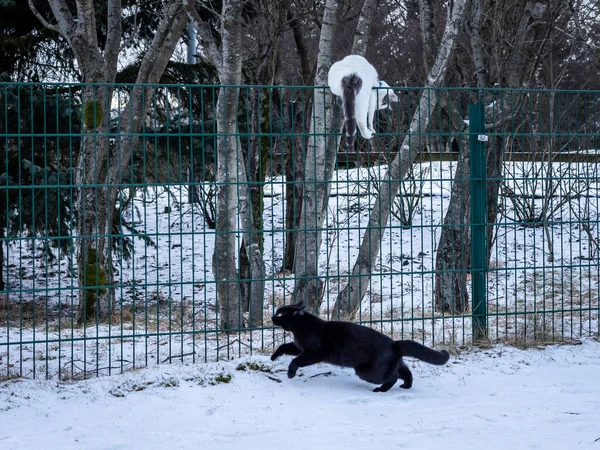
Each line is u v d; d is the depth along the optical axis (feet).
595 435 17.89
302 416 19.90
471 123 28.02
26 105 47.42
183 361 24.80
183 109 54.49
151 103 52.90
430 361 22.04
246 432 18.60
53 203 48.21
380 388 22.38
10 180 47.32
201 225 73.82
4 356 25.80
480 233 27.91
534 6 45.21
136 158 53.11
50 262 56.34
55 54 52.29
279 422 19.40
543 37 51.72
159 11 54.08
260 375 23.26
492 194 41.81
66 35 40.47
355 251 60.85
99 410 20.43
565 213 67.10
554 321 31.65
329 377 23.73
